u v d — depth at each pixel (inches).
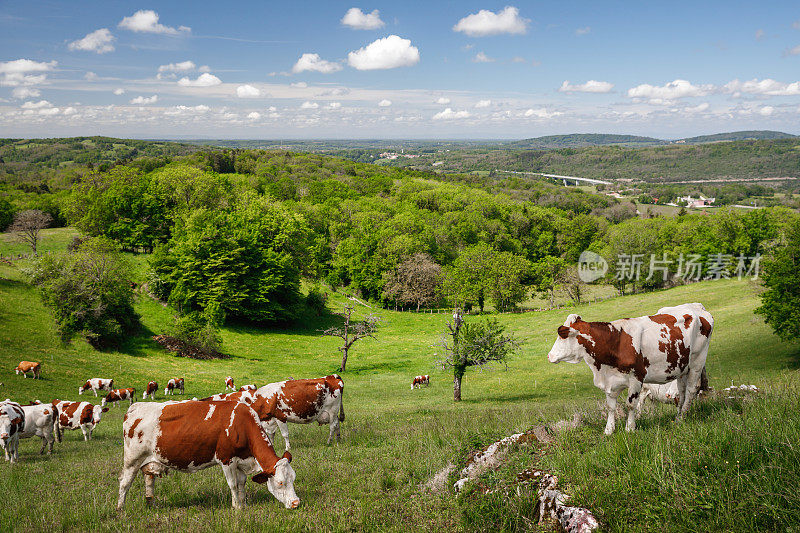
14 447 612.7
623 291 3304.6
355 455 447.8
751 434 251.6
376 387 1627.7
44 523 293.9
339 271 3754.9
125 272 2005.4
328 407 608.1
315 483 351.9
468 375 1753.2
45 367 1433.3
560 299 3489.2
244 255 2596.0
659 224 4163.4
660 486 225.0
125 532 269.9
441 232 4638.3
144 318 2191.2
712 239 3250.5
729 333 1774.1
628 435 286.0
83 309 1726.1
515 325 2652.6
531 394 1390.3
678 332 333.7
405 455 398.0
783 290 1360.7
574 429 342.0
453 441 410.3
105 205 3371.1
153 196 3575.3
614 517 216.8
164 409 315.9
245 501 323.3
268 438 313.0
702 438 259.3
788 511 192.1
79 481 425.7
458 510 256.5
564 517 225.5
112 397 1242.0
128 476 319.0
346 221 4734.3
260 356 2078.0
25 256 2824.8
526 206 5713.6
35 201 4298.7
